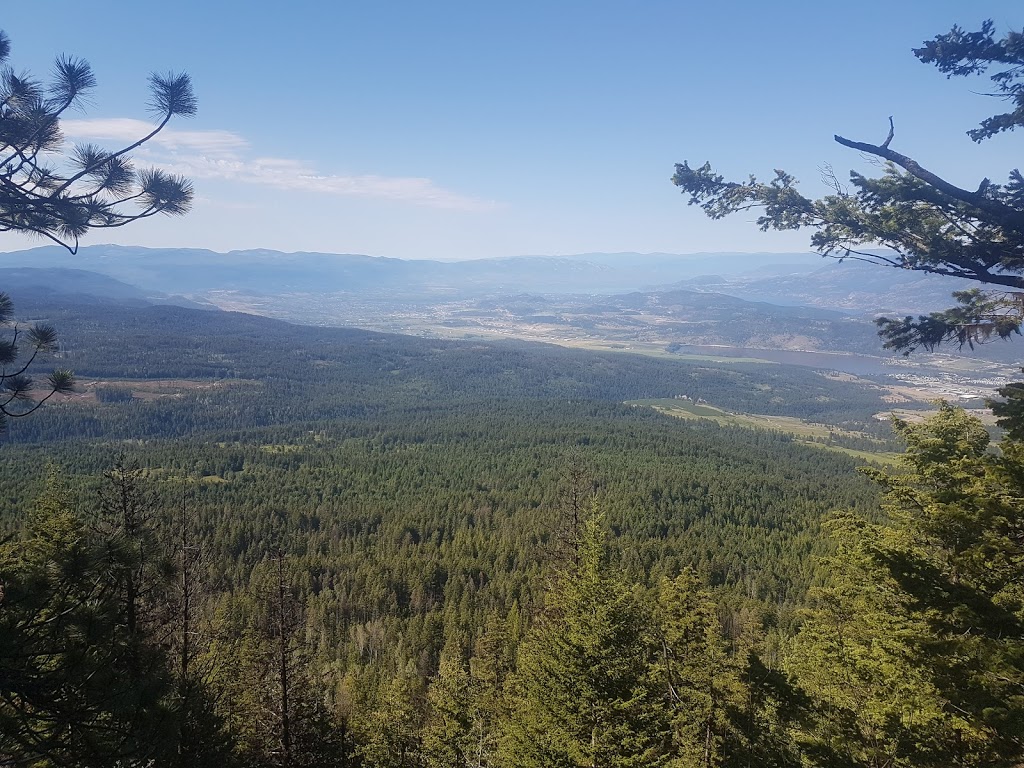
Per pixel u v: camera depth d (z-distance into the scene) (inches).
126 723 399.5
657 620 815.1
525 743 784.9
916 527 762.2
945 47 460.4
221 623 1133.7
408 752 1299.2
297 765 976.9
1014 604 502.3
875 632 767.7
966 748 546.6
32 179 420.5
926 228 477.7
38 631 373.1
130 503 825.5
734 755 679.7
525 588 2709.2
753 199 539.2
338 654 2518.5
